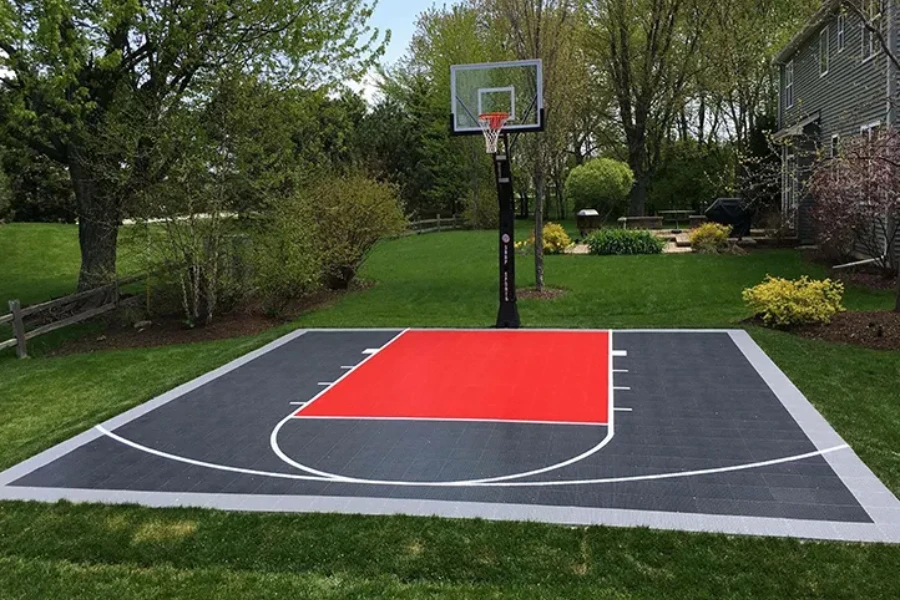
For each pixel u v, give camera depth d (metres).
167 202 12.88
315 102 15.54
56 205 27.52
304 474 6.04
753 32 24.67
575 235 25.95
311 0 14.98
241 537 4.95
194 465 6.40
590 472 5.80
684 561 4.36
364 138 33.50
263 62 14.58
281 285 13.70
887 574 4.12
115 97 14.23
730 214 19.62
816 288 10.66
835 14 15.67
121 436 7.32
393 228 17.14
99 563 4.77
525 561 4.46
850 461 5.79
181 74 14.48
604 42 29.19
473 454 6.34
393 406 7.98
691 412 7.26
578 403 7.77
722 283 14.61
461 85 12.30
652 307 13.27
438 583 4.31
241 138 13.12
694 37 26.81
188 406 8.34
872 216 13.69
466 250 21.77
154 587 4.45
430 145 33.47
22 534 5.21
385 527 4.96
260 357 10.82
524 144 14.74
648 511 5.02
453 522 4.98
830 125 17.41
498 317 12.29
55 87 11.89
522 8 13.74
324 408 8.02
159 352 11.90
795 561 4.29
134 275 14.88
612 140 35.56
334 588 4.32
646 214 33.91
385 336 11.99
